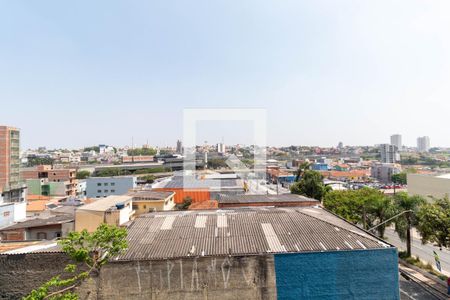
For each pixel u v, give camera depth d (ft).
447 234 78.95
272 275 54.90
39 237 107.34
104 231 49.34
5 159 234.58
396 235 141.90
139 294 53.36
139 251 56.39
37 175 293.43
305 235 62.39
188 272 54.03
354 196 131.85
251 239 60.80
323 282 55.62
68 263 54.19
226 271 54.39
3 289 53.88
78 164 467.52
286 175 314.55
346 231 64.18
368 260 56.59
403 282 85.10
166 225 68.44
